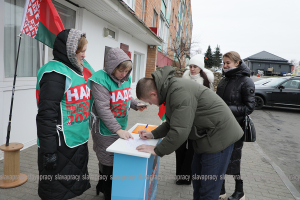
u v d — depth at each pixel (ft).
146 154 5.42
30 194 7.73
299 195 9.17
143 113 23.94
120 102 6.79
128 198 5.85
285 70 216.33
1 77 9.57
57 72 5.24
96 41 17.65
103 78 6.39
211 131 5.60
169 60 55.26
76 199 7.67
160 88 5.46
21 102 10.89
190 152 8.79
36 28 7.38
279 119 26.66
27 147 11.55
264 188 9.59
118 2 15.47
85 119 6.17
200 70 9.35
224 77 8.50
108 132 6.89
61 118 5.50
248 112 7.56
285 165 13.25
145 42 32.55
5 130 10.03
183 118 5.19
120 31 22.67
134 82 32.63
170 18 55.16
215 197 6.05
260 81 35.47
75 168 5.92
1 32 9.37
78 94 5.74
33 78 11.59
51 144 5.12
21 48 11.14
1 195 7.55
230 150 6.01
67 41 5.38
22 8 10.98
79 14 15.14
